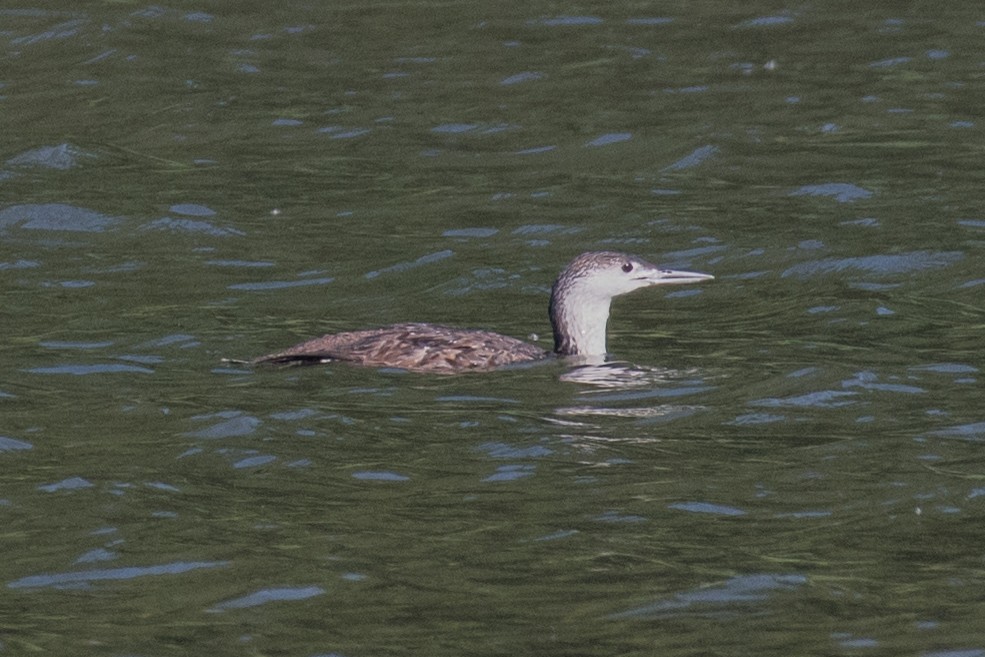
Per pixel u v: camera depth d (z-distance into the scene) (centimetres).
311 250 2052
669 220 2148
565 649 1058
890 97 2653
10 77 2812
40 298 1862
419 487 1326
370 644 1069
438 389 1559
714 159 2395
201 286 1911
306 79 2794
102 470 1362
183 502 1300
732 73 2786
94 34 2995
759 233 2091
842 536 1227
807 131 2506
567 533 1237
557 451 1398
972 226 2081
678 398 1533
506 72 2806
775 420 1468
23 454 1396
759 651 1052
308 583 1159
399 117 2609
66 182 2314
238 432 1438
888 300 1836
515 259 2020
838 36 2977
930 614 1100
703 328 1769
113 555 1208
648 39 2975
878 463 1362
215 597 1141
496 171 2369
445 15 3133
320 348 1645
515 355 1647
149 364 1633
